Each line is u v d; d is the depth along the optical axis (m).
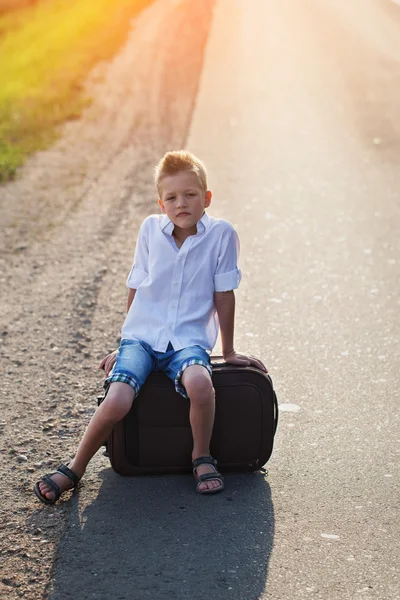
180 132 16.00
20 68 25.64
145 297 4.44
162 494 4.25
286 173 12.38
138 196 12.02
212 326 4.54
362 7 32.69
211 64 23.41
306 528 3.91
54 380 5.89
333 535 3.85
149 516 4.04
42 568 3.66
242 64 22.91
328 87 19.08
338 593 3.43
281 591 3.45
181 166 4.27
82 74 23.61
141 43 28.25
